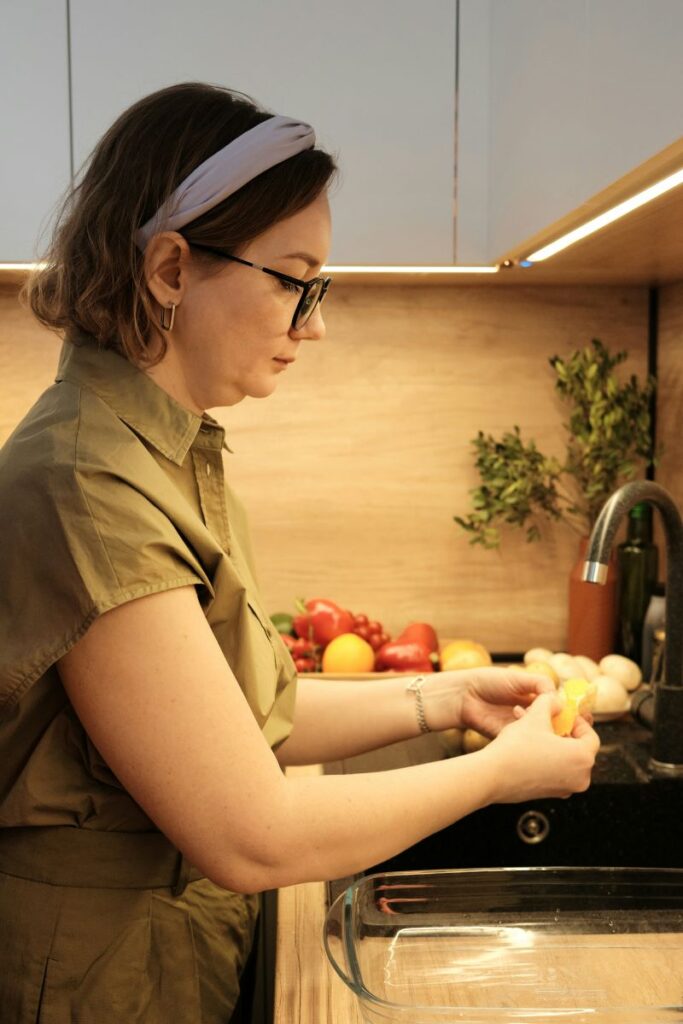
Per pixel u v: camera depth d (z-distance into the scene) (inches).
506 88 50.8
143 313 31.1
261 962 44.6
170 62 53.6
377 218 55.0
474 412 70.2
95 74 53.7
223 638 32.6
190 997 33.0
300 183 30.1
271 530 71.1
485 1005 29.4
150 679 27.3
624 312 69.2
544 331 69.4
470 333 69.5
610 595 65.7
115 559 27.3
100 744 28.3
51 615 27.5
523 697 42.7
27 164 54.2
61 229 32.5
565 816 47.6
